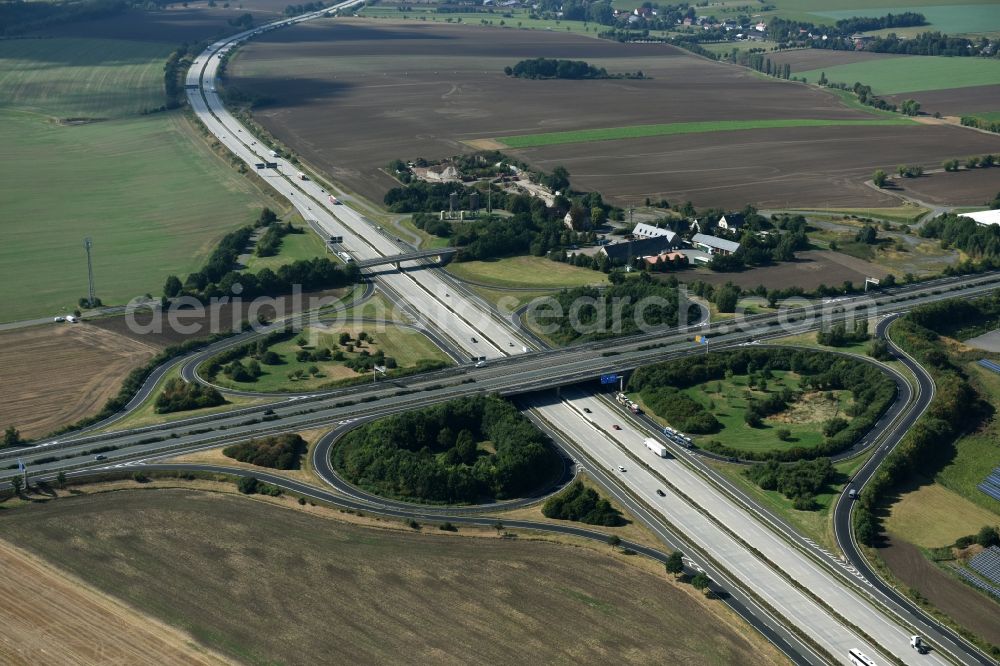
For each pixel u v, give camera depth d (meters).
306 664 193.75
